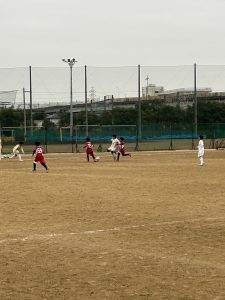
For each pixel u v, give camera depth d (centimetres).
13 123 9006
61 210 1844
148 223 1586
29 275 1058
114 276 1045
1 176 3098
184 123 8506
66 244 1319
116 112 9150
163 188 2459
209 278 1026
